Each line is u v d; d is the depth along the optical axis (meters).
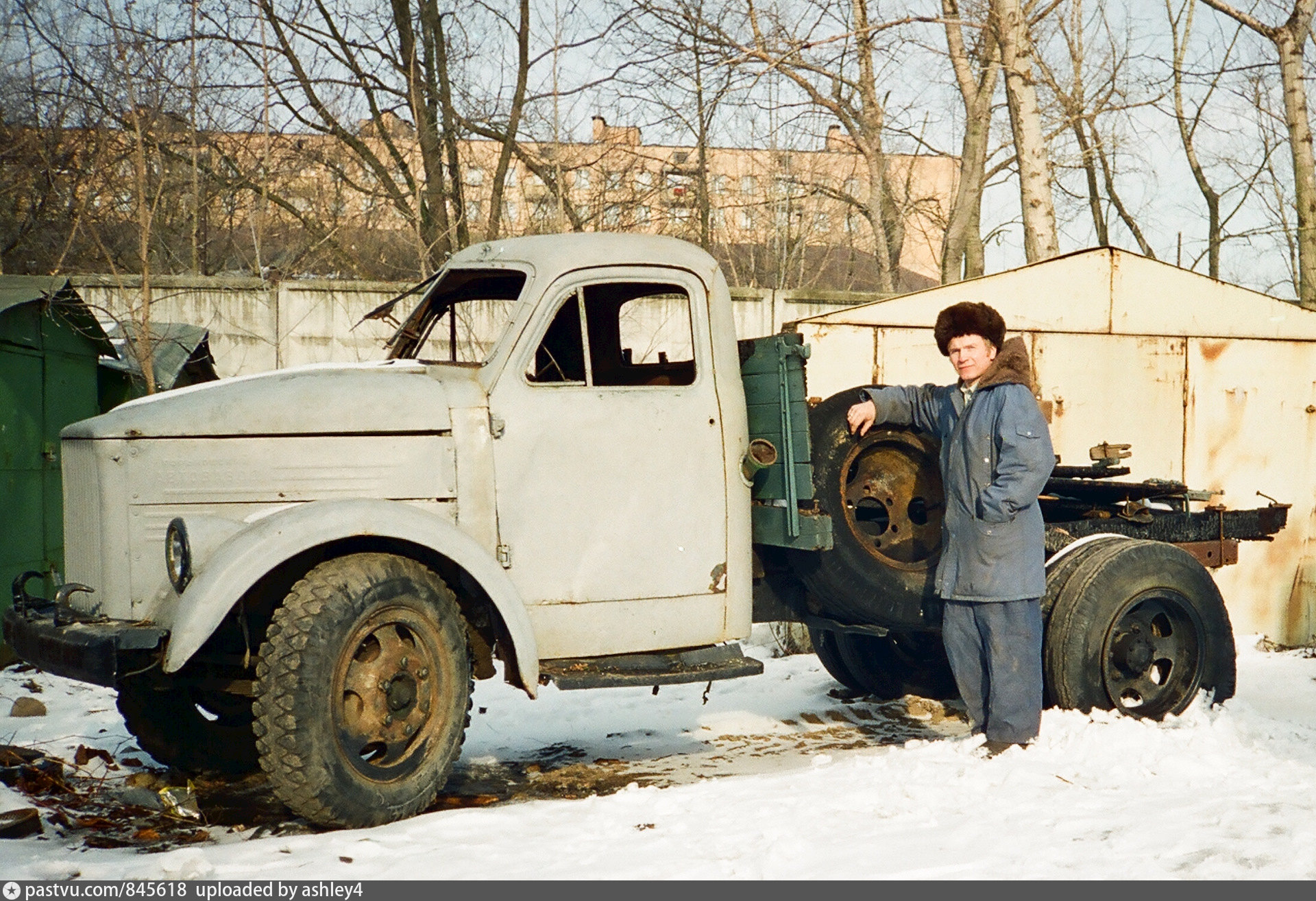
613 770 5.33
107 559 4.40
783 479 5.15
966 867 3.31
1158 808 3.91
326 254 16.59
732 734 6.08
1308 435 9.40
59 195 14.10
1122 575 5.41
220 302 9.97
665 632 4.99
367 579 4.26
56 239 13.97
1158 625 5.72
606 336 5.43
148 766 5.34
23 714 6.13
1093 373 8.72
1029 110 11.32
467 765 5.41
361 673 4.25
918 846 3.51
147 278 8.73
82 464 4.55
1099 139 15.48
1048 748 4.78
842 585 5.39
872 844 3.54
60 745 5.52
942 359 8.35
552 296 4.92
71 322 8.28
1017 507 4.76
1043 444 4.79
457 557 4.44
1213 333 9.10
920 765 4.57
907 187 19.50
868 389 5.57
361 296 10.11
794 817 3.87
